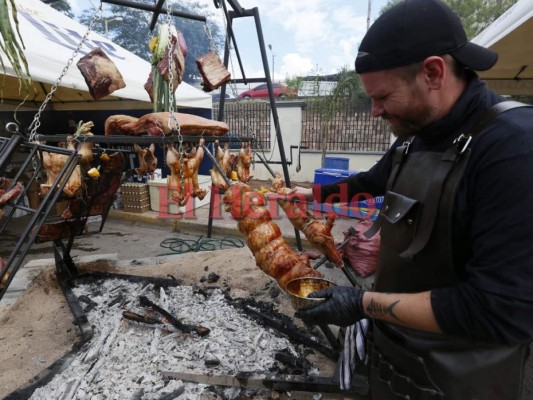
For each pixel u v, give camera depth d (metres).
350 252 4.03
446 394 1.07
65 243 5.57
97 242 5.68
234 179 2.62
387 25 0.93
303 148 10.16
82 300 2.90
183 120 2.45
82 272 3.42
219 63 3.19
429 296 0.97
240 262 3.72
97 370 2.05
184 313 2.70
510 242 0.83
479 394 1.05
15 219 6.67
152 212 7.00
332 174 6.09
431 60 0.91
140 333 2.44
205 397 1.89
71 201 3.01
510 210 0.83
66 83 4.64
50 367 2.06
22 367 2.24
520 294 0.81
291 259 2.11
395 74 0.96
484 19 12.46
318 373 2.04
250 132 4.29
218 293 3.01
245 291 3.12
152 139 2.18
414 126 1.06
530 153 0.83
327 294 1.23
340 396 1.89
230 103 10.87
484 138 0.91
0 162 1.74
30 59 4.22
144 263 3.98
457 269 1.03
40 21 5.22
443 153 1.03
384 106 1.03
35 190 5.91
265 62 4.07
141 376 2.01
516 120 0.89
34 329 2.66
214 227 6.10
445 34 0.91
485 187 0.88
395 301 1.04
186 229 6.34
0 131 7.14
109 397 1.86
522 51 4.10
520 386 1.08
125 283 3.21
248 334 2.41
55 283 3.29
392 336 1.26
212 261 3.79
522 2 3.08
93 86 2.53
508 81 5.34
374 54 0.96
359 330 1.89
